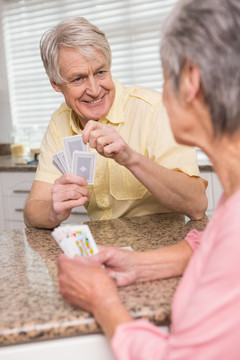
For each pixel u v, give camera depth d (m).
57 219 1.73
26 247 1.54
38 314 1.03
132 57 4.08
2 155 4.66
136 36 4.01
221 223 0.83
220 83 0.81
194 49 0.82
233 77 0.80
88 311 1.03
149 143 1.87
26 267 1.33
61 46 1.75
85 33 1.72
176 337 0.82
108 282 1.01
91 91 1.79
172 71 0.87
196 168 1.78
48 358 1.02
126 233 1.61
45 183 2.01
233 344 0.78
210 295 0.79
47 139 2.12
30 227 1.88
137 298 1.07
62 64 1.77
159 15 3.88
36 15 4.44
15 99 4.68
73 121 2.05
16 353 1.01
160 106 1.89
